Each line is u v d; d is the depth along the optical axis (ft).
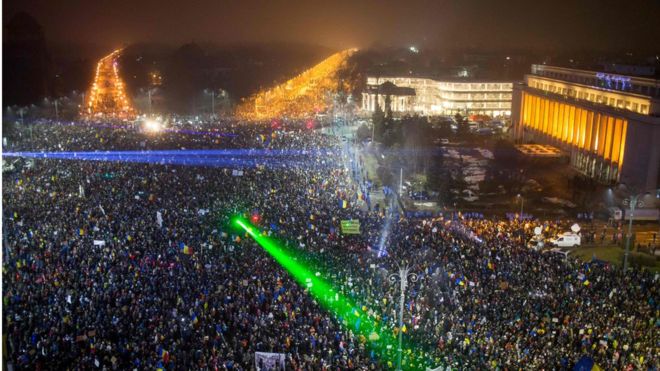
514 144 398.83
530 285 136.15
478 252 160.66
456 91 558.97
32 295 119.03
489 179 299.38
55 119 463.01
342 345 104.22
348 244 165.37
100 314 112.68
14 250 143.33
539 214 243.81
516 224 208.23
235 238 162.09
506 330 111.86
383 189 276.62
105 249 146.30
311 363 97.40
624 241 203.72
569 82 384.27
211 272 136.15
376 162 348.18
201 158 296.92
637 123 274.77
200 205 197.36
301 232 172.04
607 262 173.99
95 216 176.55
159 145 336.49
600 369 89.10
